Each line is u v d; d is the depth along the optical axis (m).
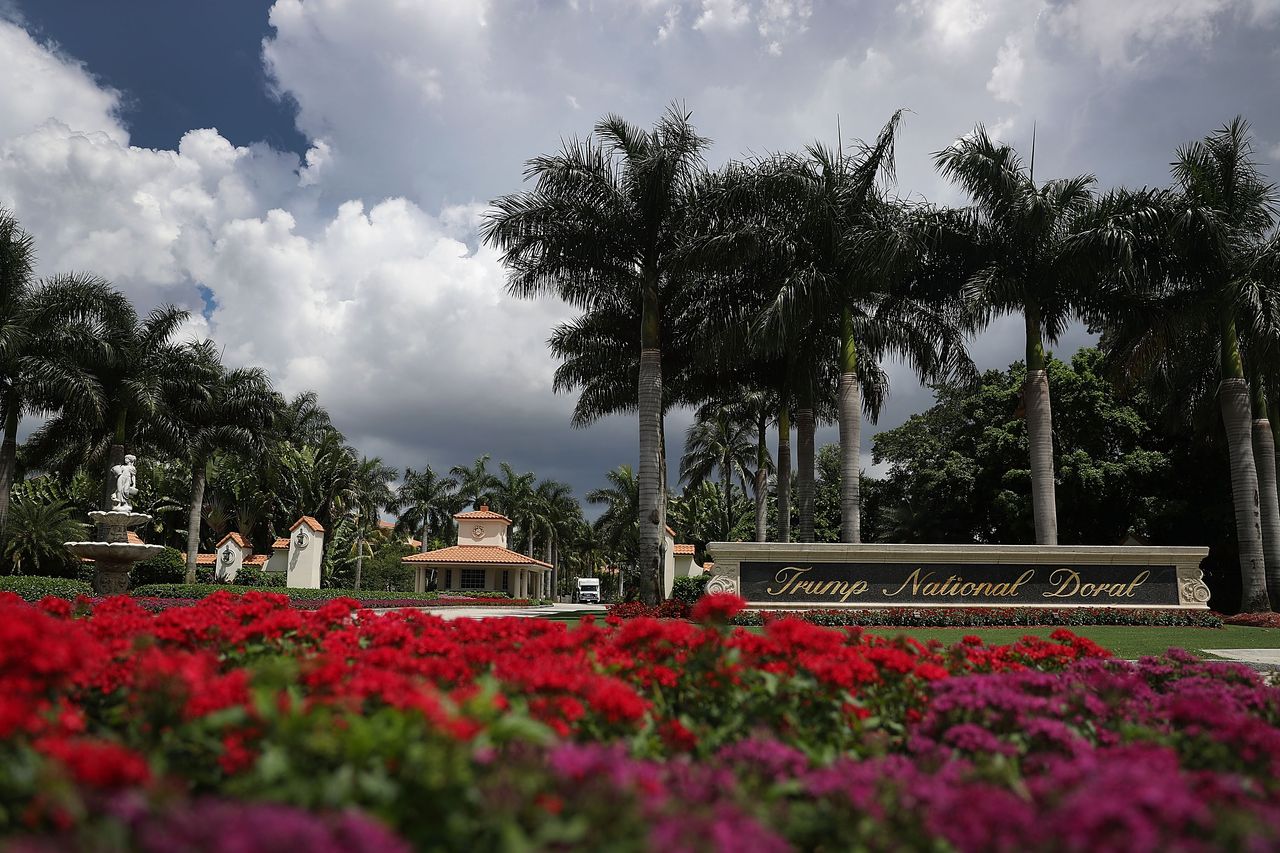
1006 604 19.02
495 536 52.69
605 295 22.02
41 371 26.27
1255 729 4.17
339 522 56.59
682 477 43.91
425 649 4.82
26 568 36.47
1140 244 20.64
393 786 2.60
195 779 3.03
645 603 19.39
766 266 20.64
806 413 24.22
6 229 26.11
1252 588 20.55
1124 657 13.11
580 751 2.99
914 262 20.55
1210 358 23.72
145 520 25.03
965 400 33.84
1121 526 30.05
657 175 19.28
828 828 2.92
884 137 19.98
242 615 5.86
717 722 4.38
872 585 18.95
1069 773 3.31
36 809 2.34
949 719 4.43
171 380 31.84
